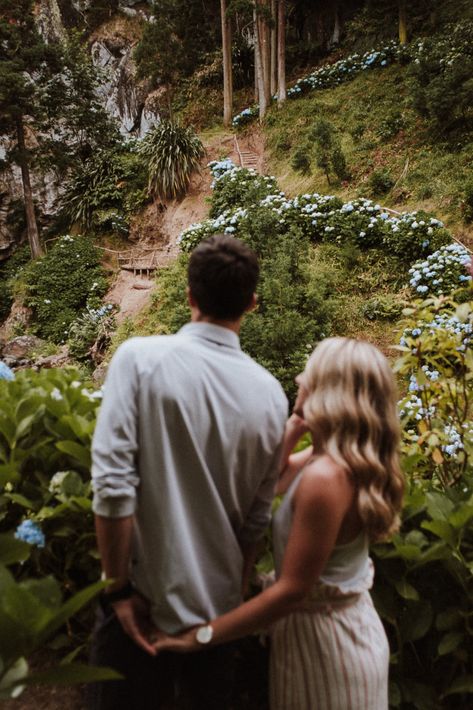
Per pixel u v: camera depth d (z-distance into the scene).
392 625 1.88
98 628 1.34
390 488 1.33
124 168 18.22
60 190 20.80
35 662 1.87
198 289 1.34
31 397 1.92
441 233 10.61
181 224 16.97
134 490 1.21
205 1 22.59
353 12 22.00
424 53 15.20
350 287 10.84
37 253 18.28
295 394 8.36
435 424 2.39
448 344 2.37
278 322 8.73
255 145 18.92
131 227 17.84
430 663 1.88
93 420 1.87
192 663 1.36
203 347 1.31
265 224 11.42
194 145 17.88
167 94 22.78
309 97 19.19
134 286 15.16
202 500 1.28
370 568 1.50
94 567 1.83
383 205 12.90
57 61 18.25
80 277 16.14
